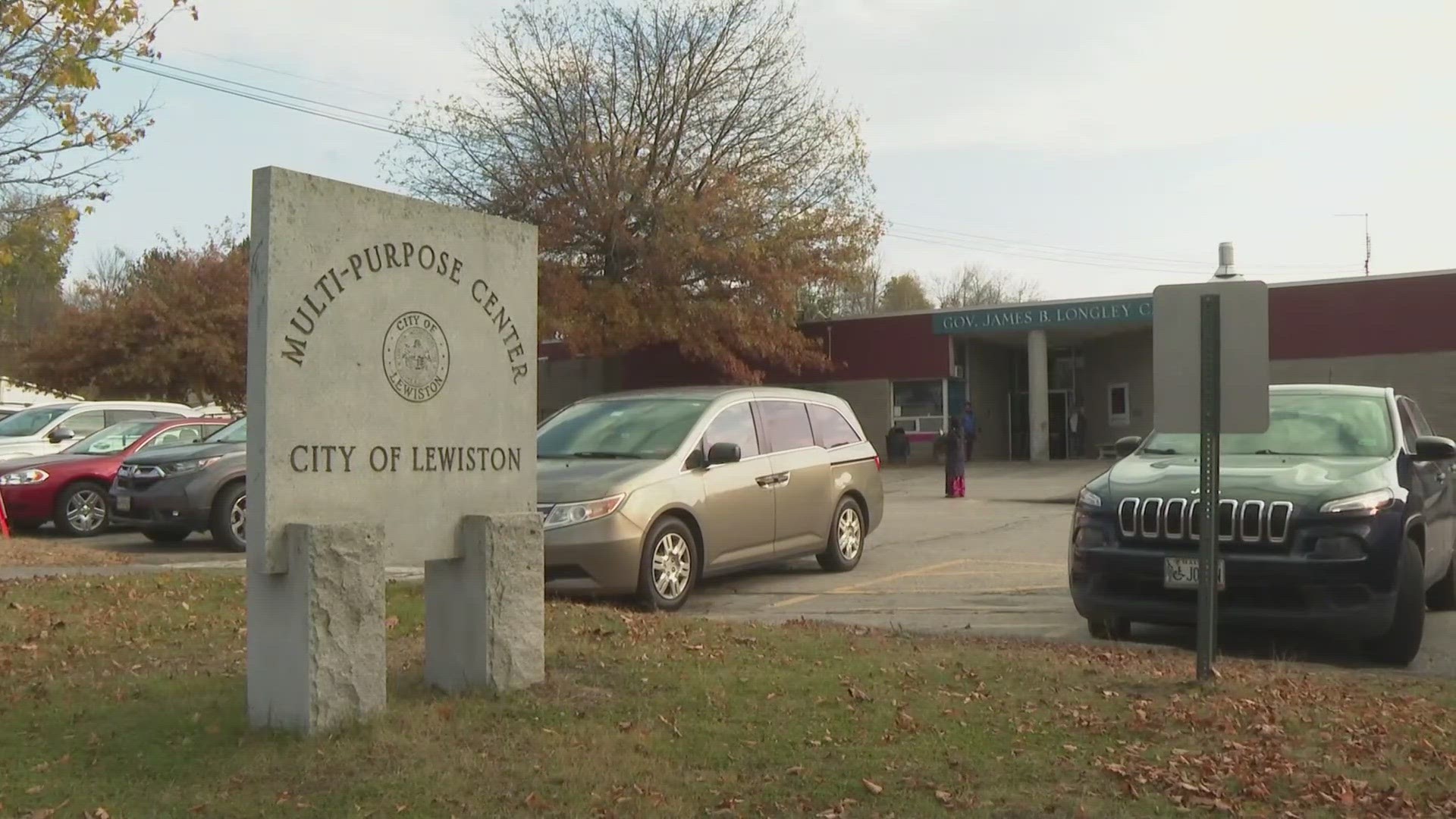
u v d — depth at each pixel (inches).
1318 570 279.6
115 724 209.8
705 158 1413.6
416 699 219.1
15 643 280.2
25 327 1599.4
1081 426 1443.2
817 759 194.2
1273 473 306.2
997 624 347.9
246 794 175.5
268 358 190.4
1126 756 196.9
